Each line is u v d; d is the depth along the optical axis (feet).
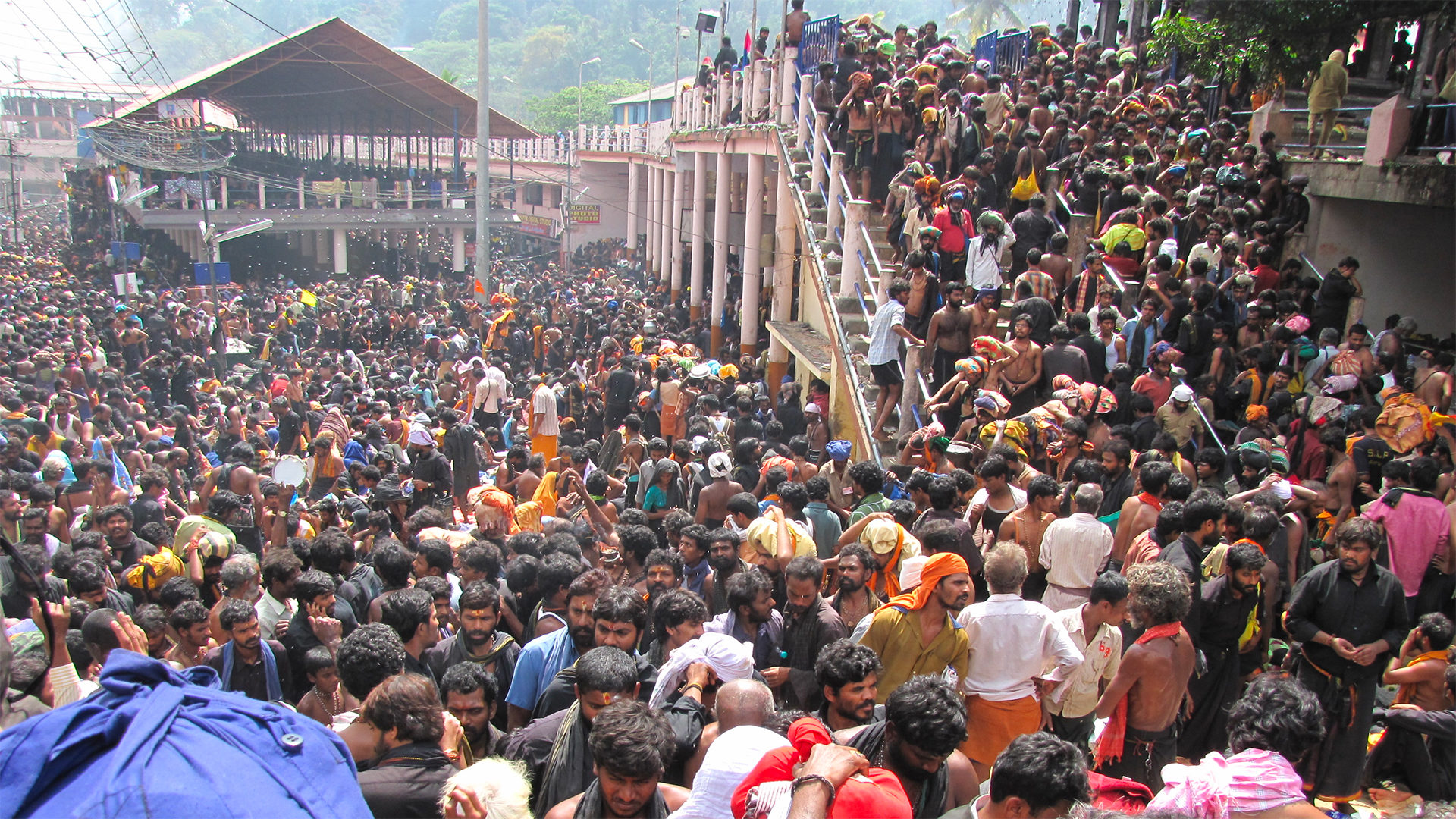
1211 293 32.04
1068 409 26.99
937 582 15.64
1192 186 43.21
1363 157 41.22
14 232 167.53
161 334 70.59
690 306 94.02
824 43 56.85
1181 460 25.30
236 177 132.57
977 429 28.12
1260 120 47.62
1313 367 31.40
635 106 194.80
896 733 11.76
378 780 12.34
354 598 21.34
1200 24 47.21
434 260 163.73
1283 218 42.22
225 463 35.73
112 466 32.71
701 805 10.87
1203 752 18.16
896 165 46.37
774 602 18.52
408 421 45.73
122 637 17.10
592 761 13.51
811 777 9.98
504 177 203.51
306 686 18.74
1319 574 17.79
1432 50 48.83
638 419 34.88
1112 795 12.42
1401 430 26.17
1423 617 17.93
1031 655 15.69
